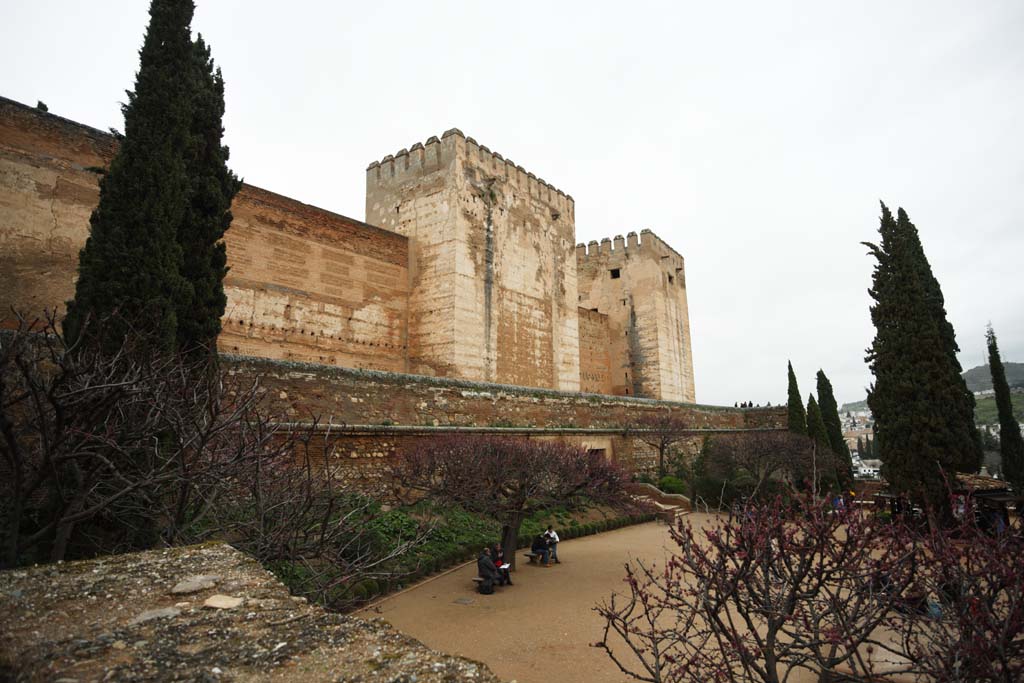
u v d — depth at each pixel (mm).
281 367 14547
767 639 4879
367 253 25078
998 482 21297
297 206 22438
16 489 6887
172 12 12141
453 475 14117
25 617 4543
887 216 20172
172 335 10180
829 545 4953
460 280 25828
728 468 28578
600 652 9609
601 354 42562
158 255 10398
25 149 15742
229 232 20125
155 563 5820
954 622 4754
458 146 27062
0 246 14992
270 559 7758
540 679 8547
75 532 8773
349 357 23562
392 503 15984
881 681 5398
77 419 7664
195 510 9758
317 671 3734
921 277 23594
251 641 4145
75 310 9859
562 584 13891
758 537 4898
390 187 29141
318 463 14375
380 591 12164
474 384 20375
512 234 29984
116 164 10703
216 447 8414
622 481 16266
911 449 17766
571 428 24844
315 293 22656
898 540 4953
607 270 45219
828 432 39000
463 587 13336
